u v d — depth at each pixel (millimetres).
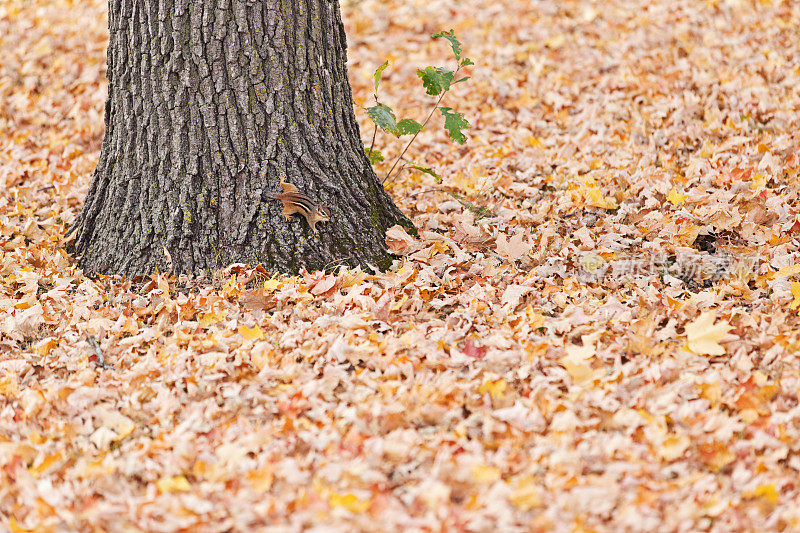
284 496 2816
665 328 3908
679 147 6469
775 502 2703
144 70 4566
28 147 7531
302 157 4672
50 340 4062
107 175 4906
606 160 6398
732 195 5301
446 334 3941
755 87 7277
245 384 3596
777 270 4465
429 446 3082
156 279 4566
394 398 3396
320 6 4719
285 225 4633
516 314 4172
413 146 7098
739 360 3555
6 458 3082
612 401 3307
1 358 3951
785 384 3334
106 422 3363
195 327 4152
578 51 8617
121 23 4598
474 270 4707
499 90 7980
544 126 7301
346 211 4789
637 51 8406
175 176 4629
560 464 2930
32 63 8992
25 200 6188
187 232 4617
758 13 8930
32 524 2744
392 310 4254
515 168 6508
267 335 4051
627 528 2619
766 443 3002
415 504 2771
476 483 2852
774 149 6031
